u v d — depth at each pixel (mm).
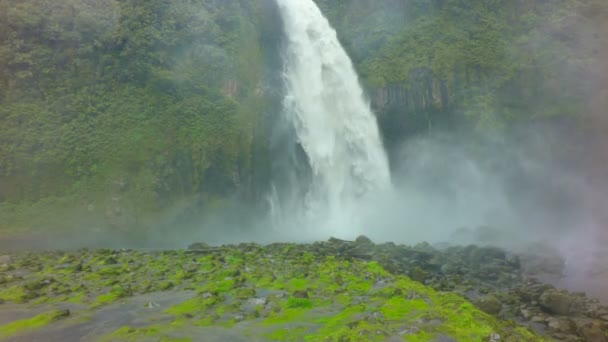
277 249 15375
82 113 25375
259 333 6305
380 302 7746
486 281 13117
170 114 26406
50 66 25797
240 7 31438
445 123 32875
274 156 28734
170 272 11023
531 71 31953
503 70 32781
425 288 8766
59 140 24312
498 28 35312
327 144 31359
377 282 9398
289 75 31797
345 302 7840
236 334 6277
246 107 28516
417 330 6004
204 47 28422
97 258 13375
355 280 9461
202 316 7164
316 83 32812
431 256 15758
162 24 28031
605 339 7414
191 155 25953
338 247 16250
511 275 13992
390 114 33750
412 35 35656
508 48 33906
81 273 11102
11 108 24156
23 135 23766
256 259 12812
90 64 26625
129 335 6230
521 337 6312
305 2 34906
